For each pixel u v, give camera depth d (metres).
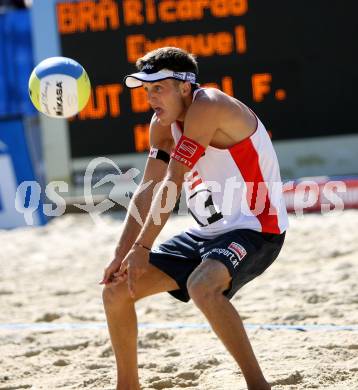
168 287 11.33
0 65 34.03
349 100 32.66
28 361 14.66
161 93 10.77
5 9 39.34
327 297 18.19
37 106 11.71
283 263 23.16
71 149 33.56
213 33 32.44
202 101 10.60
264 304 18.14
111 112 33.22
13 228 33.34
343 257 23.41
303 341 14.71
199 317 17.50
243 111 11.03
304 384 12.08
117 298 11.00
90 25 33.03
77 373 13.71
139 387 11.34
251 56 32.44
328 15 32.28
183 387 12.61
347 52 32.41
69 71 11.55
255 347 14.49
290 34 32.38
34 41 33.44
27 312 18.95
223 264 10.45
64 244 28.86
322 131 32.81
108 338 15.79
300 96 32.66
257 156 11.00
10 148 33.28
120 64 32.97
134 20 32.72
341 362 13.26
